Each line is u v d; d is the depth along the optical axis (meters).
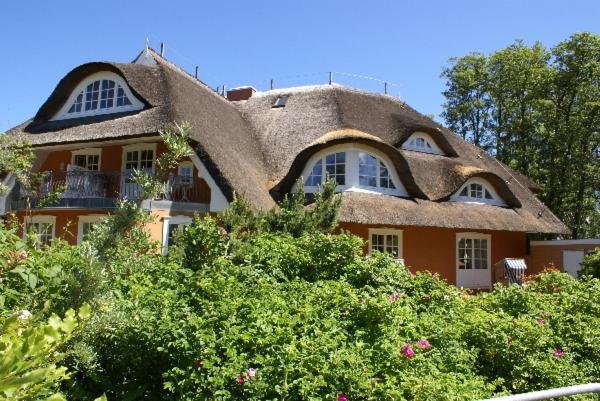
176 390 4.27
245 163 16.73
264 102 23.53
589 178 30.73
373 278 7.13
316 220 10.49
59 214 16.78
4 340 2.10
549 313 7.35
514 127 33.59
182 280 6.20
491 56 35.69
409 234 19.31
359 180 17.73
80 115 18.81
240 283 6.11
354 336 5.21
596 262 16.97
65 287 3.80
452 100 38.25
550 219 23.55
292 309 5.37
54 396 2.17
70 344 3.12
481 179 21.52
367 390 4.29
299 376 4.27
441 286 7.28
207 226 7.20
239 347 4.51
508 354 5.86
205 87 22.66
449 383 4.71
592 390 3.66
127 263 4.03
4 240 4.35
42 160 18.89
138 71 17.66
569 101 32.00
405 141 20.88
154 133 15.05
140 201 3.46
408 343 5.13
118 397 4.51
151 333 4.59
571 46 30.66
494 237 22.44
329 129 19.09
